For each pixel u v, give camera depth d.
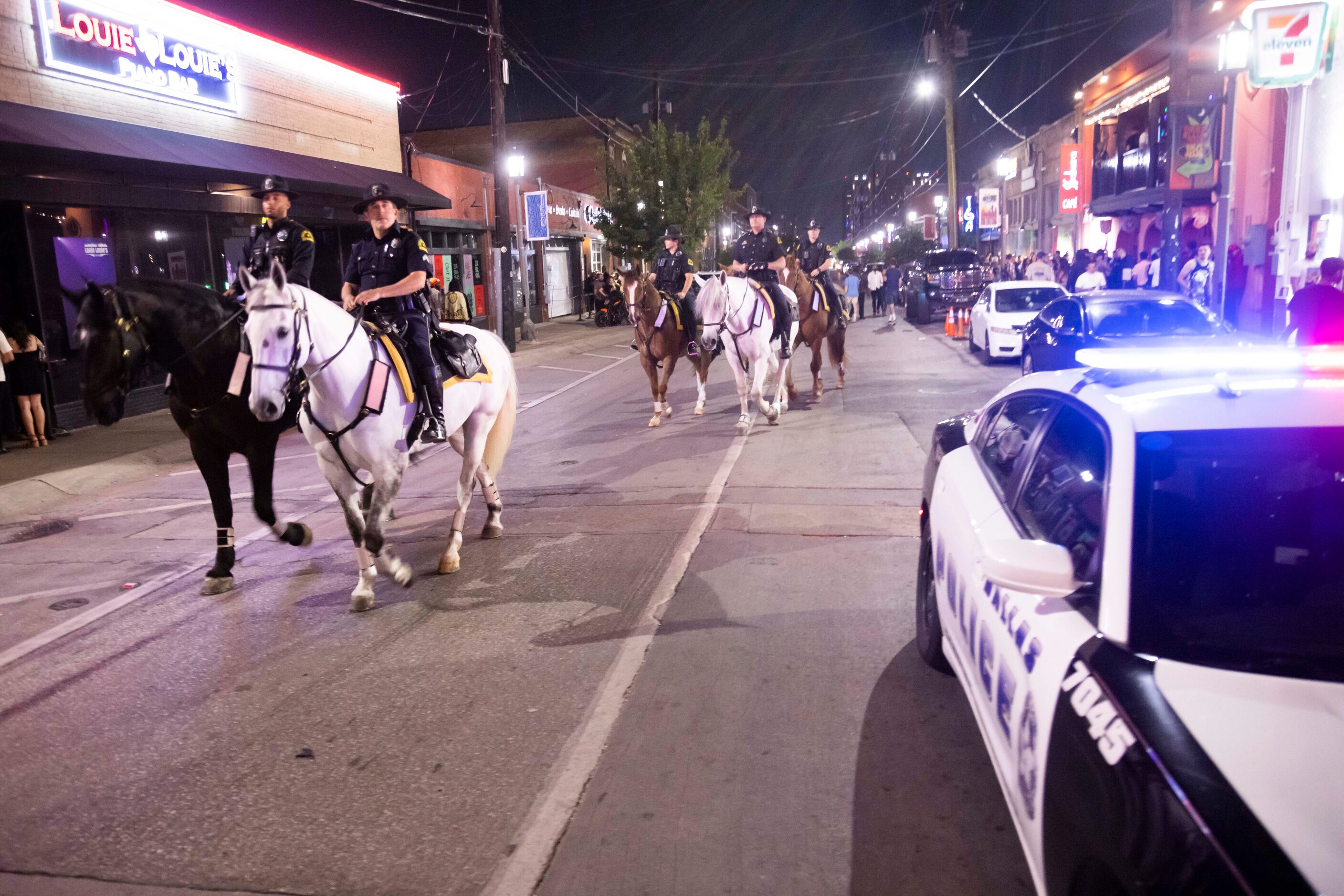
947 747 3.88
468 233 29.53
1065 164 32.97
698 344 12.21
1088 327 11.18
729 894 3.03
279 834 3.49
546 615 5.60
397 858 3.31
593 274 35.34
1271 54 13.20
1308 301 9.72
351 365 5.41
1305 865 1.66
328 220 18.88
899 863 3.15
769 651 4.93
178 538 7.93
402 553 7.07
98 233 13.97
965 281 29.03
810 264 13.73
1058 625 2.54
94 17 13.80
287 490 9.67
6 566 7.32
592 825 3.44
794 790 3.62
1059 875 2.24
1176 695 2.12
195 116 15.98
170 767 4.04
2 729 4.49
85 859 3.40
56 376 13.08
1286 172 17.08
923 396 13.59
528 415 14.11
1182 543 2.50
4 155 11.07
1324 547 2.48
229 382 5.80
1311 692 2.12
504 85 24.12
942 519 4.10
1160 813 1.83
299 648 5.30
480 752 4.04
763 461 9.63
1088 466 2.91
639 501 8.23
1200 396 2.89
